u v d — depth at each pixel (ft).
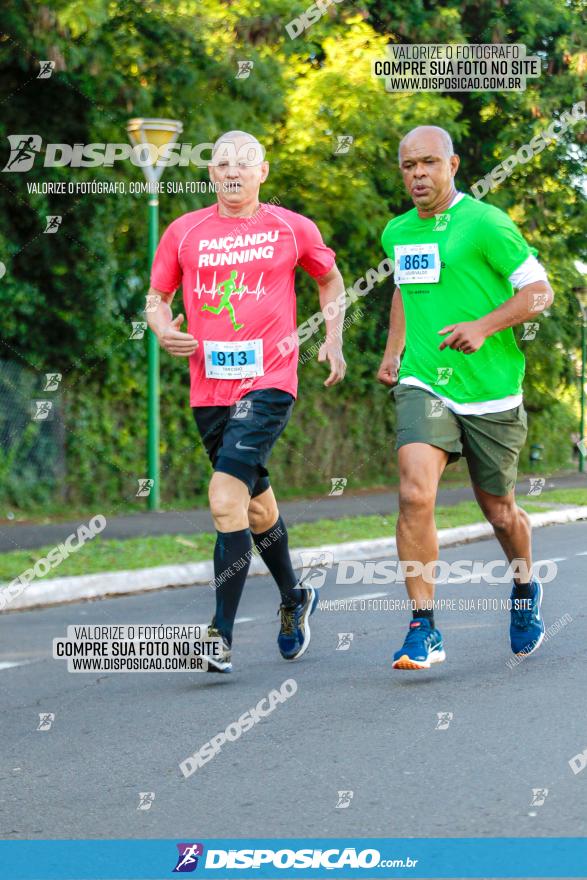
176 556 58.23
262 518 36.14
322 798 23.66
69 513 75.25
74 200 76.69
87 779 25.26
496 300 33.58
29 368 76.02
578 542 73.36
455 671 34.76
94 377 78.89
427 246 33.53
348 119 89.92
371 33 92.68
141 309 80.59
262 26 82.94
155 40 78.89
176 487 85.40
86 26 69.41
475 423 33.86
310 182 91.25
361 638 40.81
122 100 76.79
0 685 34.35
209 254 34.42
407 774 25.04
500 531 35.65
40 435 75.66
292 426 98.89
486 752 26.50
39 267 76.18
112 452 79.92
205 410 35.27
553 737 27.58
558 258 119.96
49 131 75.97
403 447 33.60
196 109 81.46
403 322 36.19
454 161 33.63
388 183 96.89
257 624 44.06
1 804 23.76
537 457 137.28
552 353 123.65
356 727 28.78
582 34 114.62
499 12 110.93
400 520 33.45
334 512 82.53
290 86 88.48
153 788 24.57
